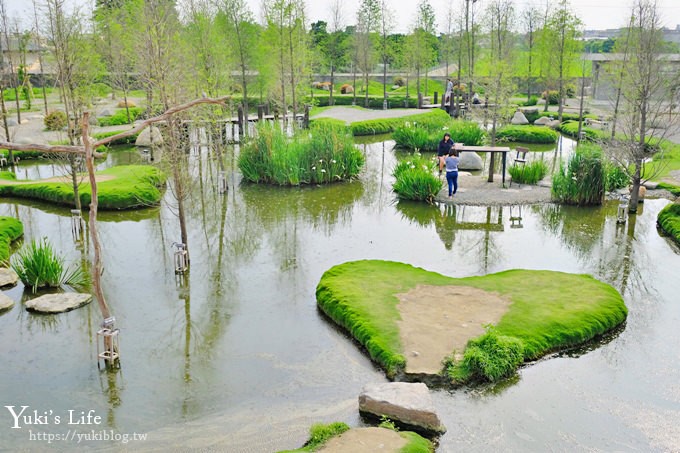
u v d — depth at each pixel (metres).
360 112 41.28
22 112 37.75
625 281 12.81
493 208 18.84
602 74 37.69
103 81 35.97
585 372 9.10
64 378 9.01
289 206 19.30
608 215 18.08
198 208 19.02
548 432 7.66
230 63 33.00
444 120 34.22
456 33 53.47
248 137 23.56
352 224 17.27
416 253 14.66
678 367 9.27
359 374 9.04
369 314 10.43
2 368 9.29
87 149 8.59
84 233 16.25
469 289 11.59
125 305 11.63
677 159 24.53
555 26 39.69
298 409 8.18
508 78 33.03
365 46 47.22
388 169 25.17
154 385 8.81
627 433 7.65
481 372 8.79
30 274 12.33
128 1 32.41
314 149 22.31
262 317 11.07
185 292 12.27
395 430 7.53
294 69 32.66
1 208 18.59
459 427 7.75
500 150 21.34
